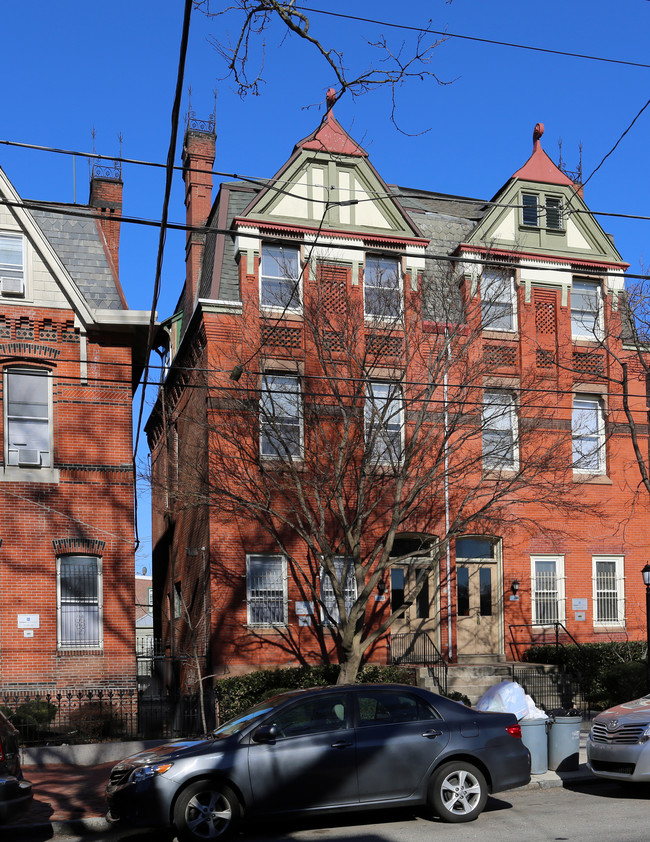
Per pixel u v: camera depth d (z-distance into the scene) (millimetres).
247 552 21859
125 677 19953
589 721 19500
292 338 22297
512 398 22938
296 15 9047
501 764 11570
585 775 13938
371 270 23750
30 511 19922
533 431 21703
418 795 11188
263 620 21875
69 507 20188
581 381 22578
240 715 11977
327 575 20312
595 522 24969
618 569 25094
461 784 11359
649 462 25469
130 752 16906
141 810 10445
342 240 23484
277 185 23375
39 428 20375
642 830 10555
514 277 24844
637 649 23000
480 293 22281
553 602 24453
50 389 20562
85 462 20438
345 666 18375
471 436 21125
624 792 13086
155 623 34312
